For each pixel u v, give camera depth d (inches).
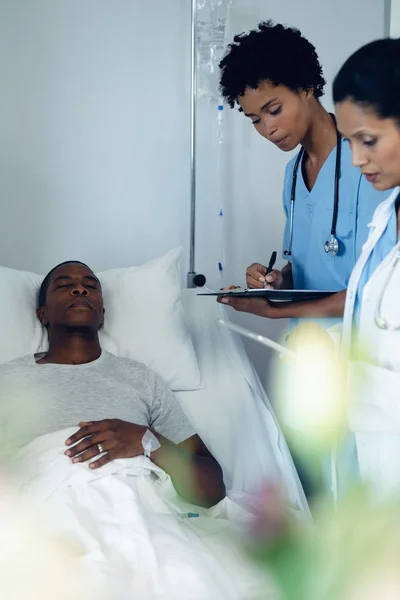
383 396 49.5
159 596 47.9
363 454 51.9
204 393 80.6
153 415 73.1
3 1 94.5
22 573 46.3
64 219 98.0
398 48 44.4
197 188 102.5
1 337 77.1
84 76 97.5
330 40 105.1
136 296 83.1
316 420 61.1
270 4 103.0
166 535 54.8
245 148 103.3
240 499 68.6
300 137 69.7
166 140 100.5
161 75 99.9
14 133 95.7
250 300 67.5
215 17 100.4
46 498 55.5
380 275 51.0
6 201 96.0
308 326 58.7
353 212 68.7
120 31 98.3
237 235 104.1
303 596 37.7
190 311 89.3
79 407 68.8
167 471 64.8
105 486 58.0
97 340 76.9
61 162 97.4
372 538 37.6
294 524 45.5
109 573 47.7
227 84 68.9
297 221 75.9
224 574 50.3
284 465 72.5
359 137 46.3
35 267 97.3
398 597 34.5
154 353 80.7
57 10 96.1
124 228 100.0
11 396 69.2
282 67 65.7
